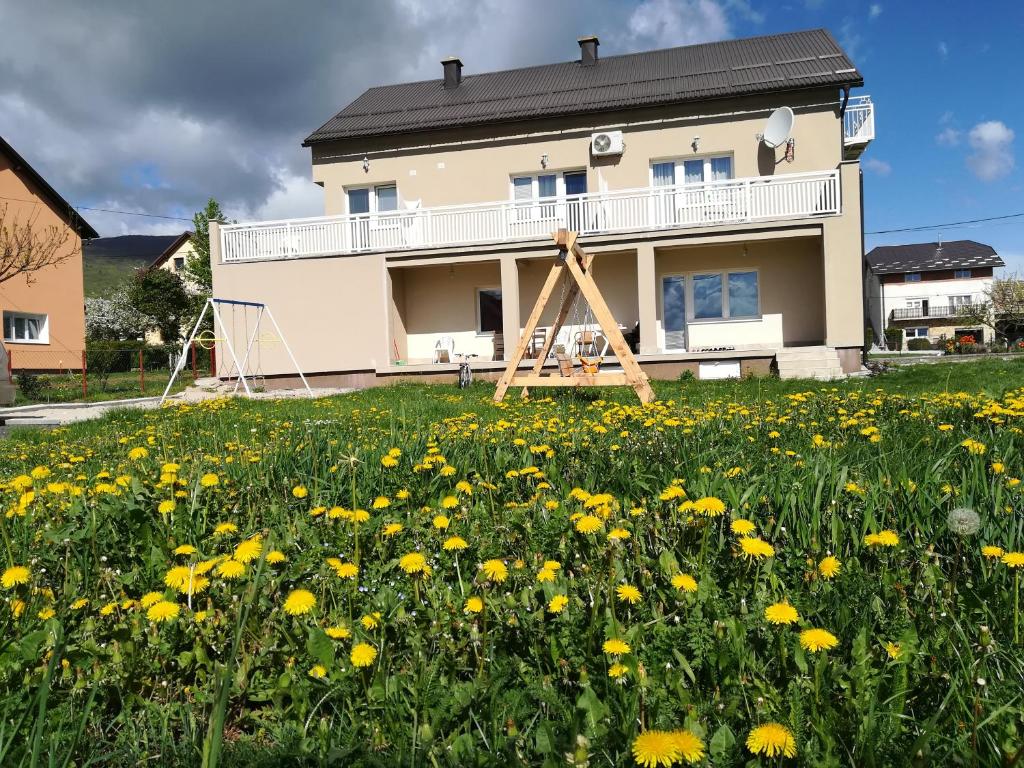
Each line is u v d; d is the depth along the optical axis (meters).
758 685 1.32
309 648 1.42
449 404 8.20
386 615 1.68
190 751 1.28
